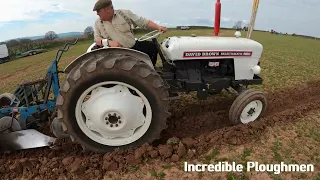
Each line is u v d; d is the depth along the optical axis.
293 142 3.99
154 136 3.66
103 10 3.66
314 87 6.80
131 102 3.47
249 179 3.24
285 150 3.78
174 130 4.50
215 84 4.48
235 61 4.50
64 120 3.45
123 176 3.32
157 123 3.59
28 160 3.54
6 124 3.81
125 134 3.65
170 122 4.76
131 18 4.01
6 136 3.73
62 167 3.49
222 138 3.99
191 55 4.22
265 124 4.43
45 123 4.40
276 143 3.93
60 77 8.65
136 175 3.32
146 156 3.57
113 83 3.38
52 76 3.88
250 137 4.07
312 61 11.59
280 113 4.85
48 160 3.61
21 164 3.50
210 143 3.92
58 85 3.92
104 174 3.39
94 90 3.46
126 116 3.45
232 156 3.64
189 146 3.80
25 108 3.87
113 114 3.45
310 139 4.08
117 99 3.43
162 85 3.44
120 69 3.27
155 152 3.57
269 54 13.77
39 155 3.77
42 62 18.48
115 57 3.33
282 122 4.55
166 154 3.57
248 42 4.53
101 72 3.26
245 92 4.30
